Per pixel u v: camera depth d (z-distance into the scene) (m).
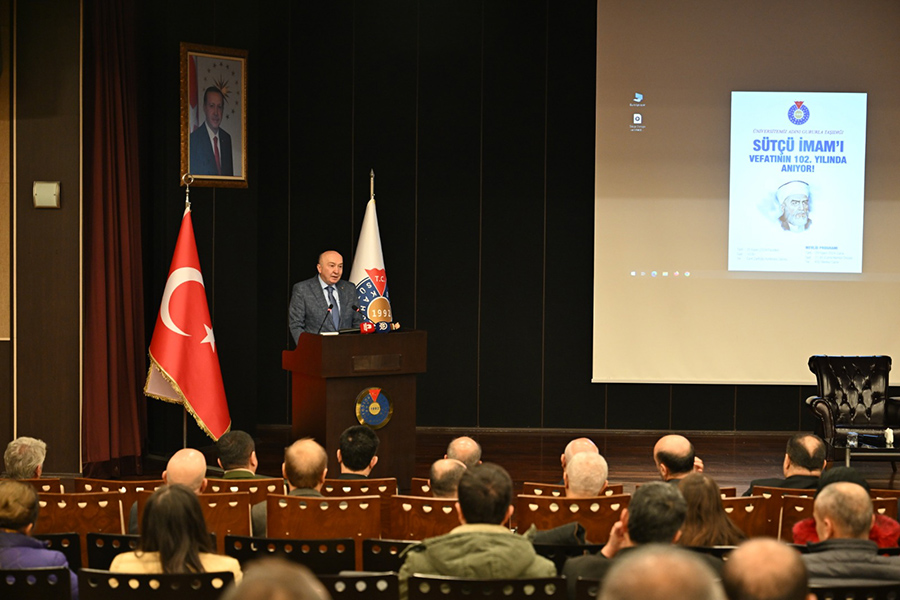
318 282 6.84
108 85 7.50
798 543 3.51
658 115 9.14
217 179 8.40
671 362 9.28
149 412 8.30
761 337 9.21
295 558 3.06
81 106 7.25
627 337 9.28
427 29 9.47
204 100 8.27
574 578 2.72
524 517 3.78
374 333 6.33
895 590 2.53
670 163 9.16
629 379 9.30
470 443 4.45
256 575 1.16
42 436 7.38
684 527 3.24
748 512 3.92
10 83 7.30
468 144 9.50
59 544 3.27
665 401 9.49
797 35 9.03
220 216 8.46
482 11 9.44
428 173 9.54
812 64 9.04
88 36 7.39
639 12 9.09
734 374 9.24
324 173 9.55
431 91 9.48
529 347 9.56
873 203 9.07
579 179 9.46
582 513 3.75
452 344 9.59
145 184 8.22
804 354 9.19
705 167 9.15
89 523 3.86
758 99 9.08
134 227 7.86
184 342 7.25
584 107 9.43
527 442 8.98
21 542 2.99
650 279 9.23
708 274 9.20
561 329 9.54
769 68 9.06
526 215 9.51
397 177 9.55
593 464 3.88
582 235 9.48
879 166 9.05
